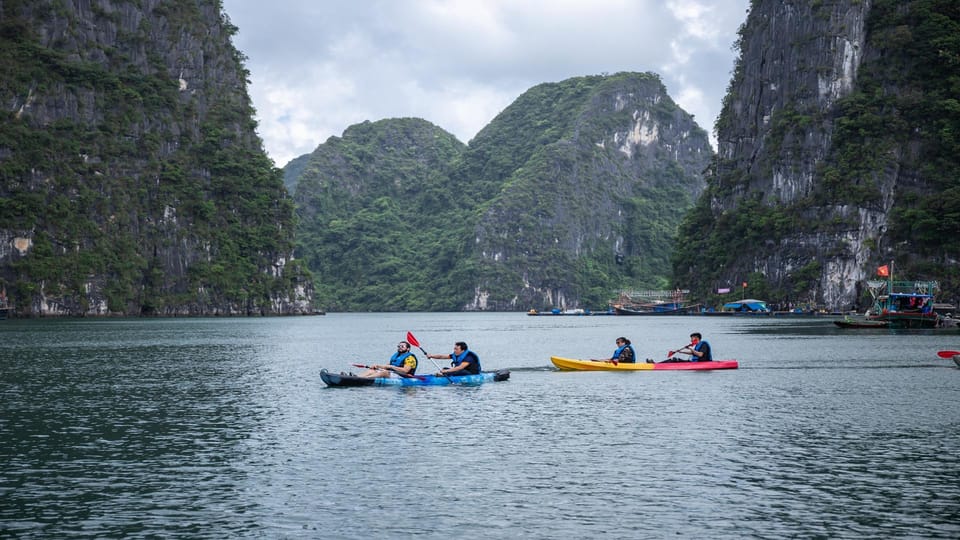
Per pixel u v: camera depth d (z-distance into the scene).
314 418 25.69
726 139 194.00
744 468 18.75
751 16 189.38
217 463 19.44
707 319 146.00
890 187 150.88
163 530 14.59
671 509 15.67
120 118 180.50
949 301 136.25
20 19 172.38
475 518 15.16
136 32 191.75
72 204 165.50
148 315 173.12
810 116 165.62
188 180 191.12
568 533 14.34
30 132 164.75
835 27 165.12
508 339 79.50
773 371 39.44
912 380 35.41
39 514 15.51
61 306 158.50
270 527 14.72
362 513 15.48
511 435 22.66
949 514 15.35
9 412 27.17
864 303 147.38
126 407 28.25
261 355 53.66
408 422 24.83
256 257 199.88
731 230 178.62
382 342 72.50
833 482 17.55
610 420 25.05
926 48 155.38
